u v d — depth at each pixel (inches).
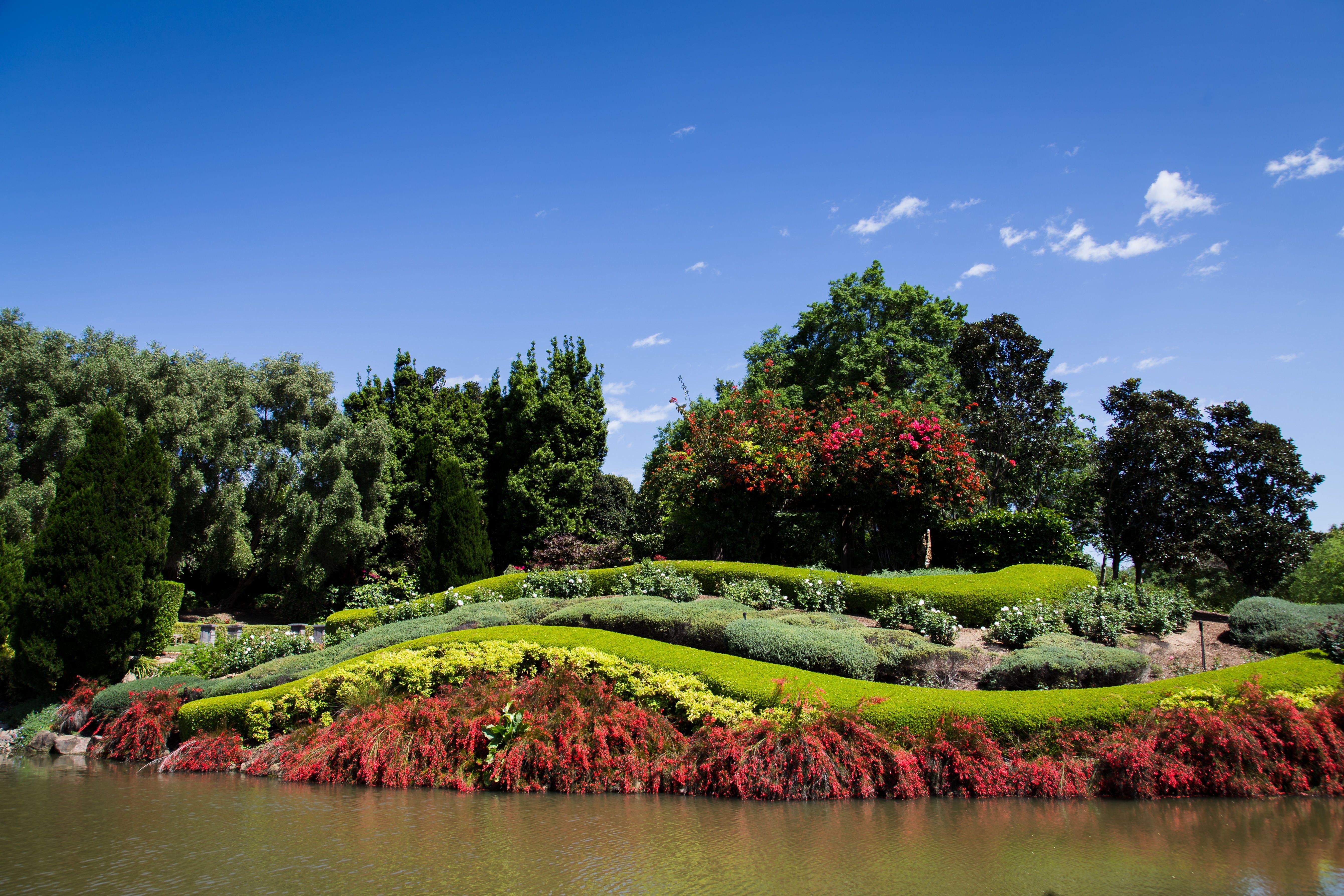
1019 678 370.0
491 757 330.0
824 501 681.6
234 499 904.9
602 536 1073.5
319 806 293.6
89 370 823.1
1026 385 1064.8
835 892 189.5
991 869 206.2
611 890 192.2
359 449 994.1
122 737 437.1
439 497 900.6
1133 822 255.8
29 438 802.8
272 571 987.9
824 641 386.0
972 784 296.0
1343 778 294.5
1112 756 292.8
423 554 855.1
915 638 409.7
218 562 927.7
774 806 284.0
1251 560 858.1
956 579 510.6
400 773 333.4
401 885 196.2
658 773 314.2
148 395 853.8
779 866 210.2
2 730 508.1
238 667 544.4
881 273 1027.3
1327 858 215.5
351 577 1021.8
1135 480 911.0
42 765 418.3
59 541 533.6
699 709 334.6
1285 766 292.7
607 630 456.4
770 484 654.5
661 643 410.9
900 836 240.2
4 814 288.7
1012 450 1027.9
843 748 301.4
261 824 263.9
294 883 199.3
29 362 798.5
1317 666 342.3
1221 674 338.0
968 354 1075.9
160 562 584.1
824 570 581.3
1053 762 300.5
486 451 1197.7
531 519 1089.4
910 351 973.8
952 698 322.0
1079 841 232.2
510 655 393.4
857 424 673.0
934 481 637.3
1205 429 935.0
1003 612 449.7
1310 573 645.3
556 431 1113.4
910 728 310.5
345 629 609.6
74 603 527.2
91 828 263.7
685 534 756.6
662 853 223.3
